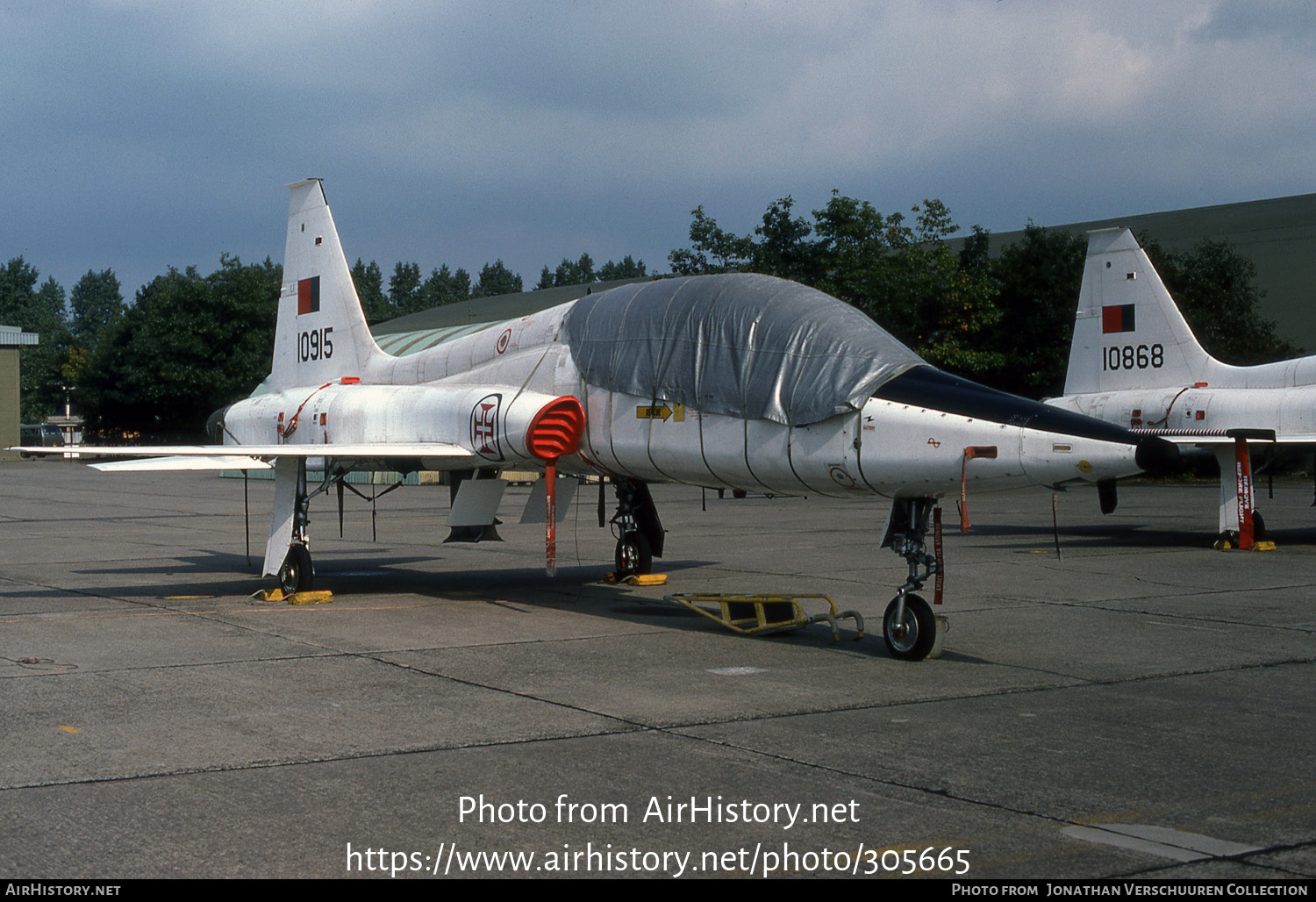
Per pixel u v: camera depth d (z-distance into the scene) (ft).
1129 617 36.14
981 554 55.83
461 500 40.63
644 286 37.47
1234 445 56.59
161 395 219.41
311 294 48.47
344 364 46.60
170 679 25.89
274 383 50.80
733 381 32.40
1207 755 19.86
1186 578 46.19
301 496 39.37
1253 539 56.95
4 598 40.09
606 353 36.50
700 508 93.71
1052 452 26.08
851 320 31.73
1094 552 56.49
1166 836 15.72
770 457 31.30
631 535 44.19
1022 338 135.74
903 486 28.81
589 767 18.90
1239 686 25.79
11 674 26.45
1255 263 161.48
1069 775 18.65
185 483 141.38
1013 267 137.39
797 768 18.95
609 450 36.35
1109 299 67.31
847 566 50.70
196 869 14.29
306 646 30.40
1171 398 63.10
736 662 28.53
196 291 220.64
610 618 35.81
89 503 101.86
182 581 45.62
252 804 16.87
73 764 18.86
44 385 287.89
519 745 20.31
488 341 41.50
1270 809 16.93
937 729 21.63
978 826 16.15
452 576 47.24
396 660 28.43
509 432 36.40
